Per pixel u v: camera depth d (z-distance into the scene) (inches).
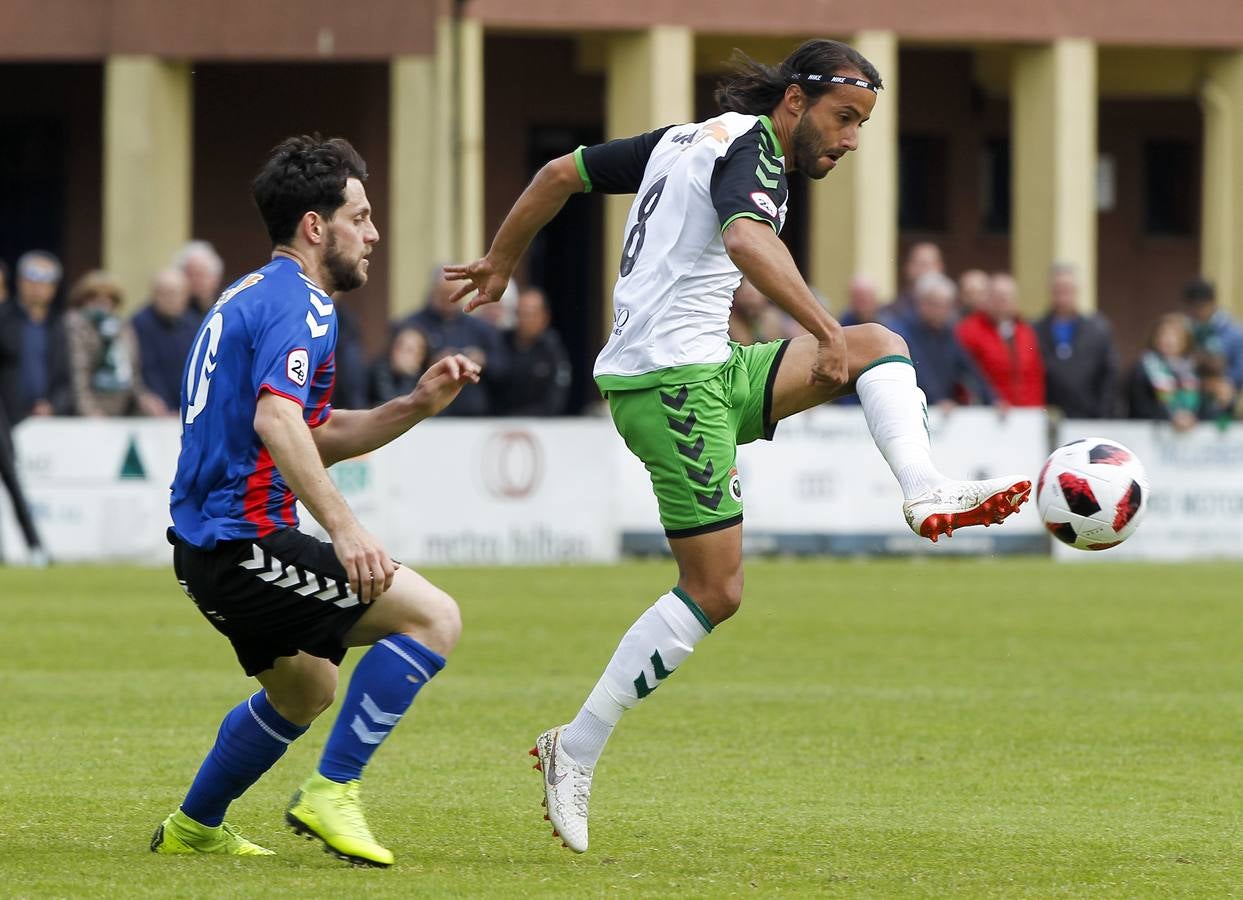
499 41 3563.0
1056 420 2335.1
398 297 2915.8
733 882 705.6
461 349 2225.6
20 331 2135.8
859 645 1509.6
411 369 2197.3
